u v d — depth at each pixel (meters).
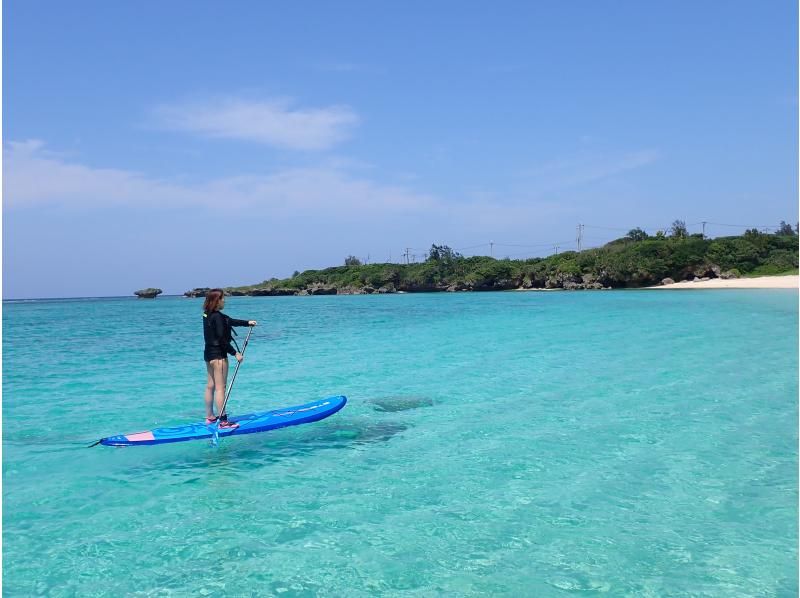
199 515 5.59
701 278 88.81
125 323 39.06
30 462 7.35
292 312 48.56
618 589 4.15
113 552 4.85
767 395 10.50
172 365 16.17
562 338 20.73
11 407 10.57
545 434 8.19
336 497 5.99
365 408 10.05
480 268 118.12
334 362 15.84
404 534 5.09
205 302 8.32
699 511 5.46
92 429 9.01
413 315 37.97
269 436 8.44
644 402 10.08
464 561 4.59
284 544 4.94
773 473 6.46
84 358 17.84
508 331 24.11
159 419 9.63
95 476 6.80
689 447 7.46
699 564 4.48
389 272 128.25
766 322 25.70
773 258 89.00
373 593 4.15
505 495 5.95
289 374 13.81
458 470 6.76
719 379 12.09
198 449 7.87
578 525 5.20
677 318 28.89
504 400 10.48
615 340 19.58
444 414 9.55
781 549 4.71
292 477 6.65
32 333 29.05
